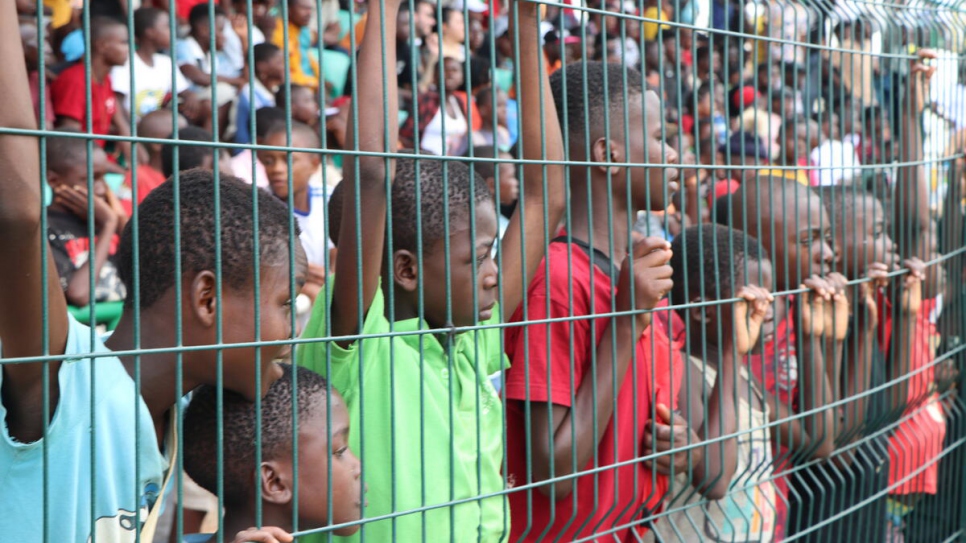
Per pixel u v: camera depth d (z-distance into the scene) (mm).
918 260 3307
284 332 1752
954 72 3623
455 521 2064
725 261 2848
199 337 1674
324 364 2002
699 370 2758
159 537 2738
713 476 2562
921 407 3627
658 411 2484
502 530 2150
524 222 2105
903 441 3568
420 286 1780
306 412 1860
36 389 1449
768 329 3033
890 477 3430
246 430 1835
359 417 1877
